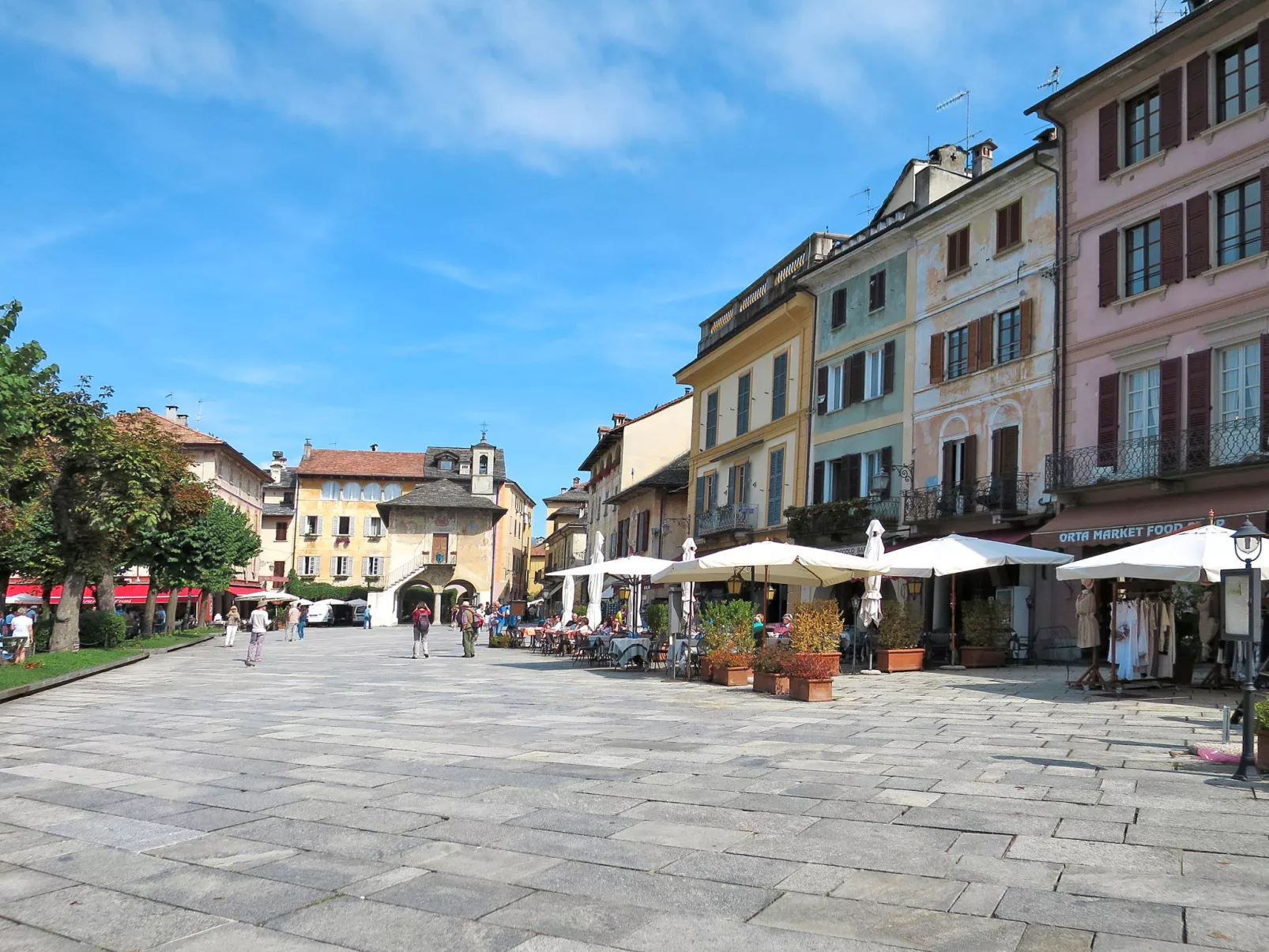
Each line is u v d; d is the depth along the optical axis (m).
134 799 7.89
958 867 5.48
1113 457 21.47
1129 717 11.84
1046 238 24.17
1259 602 7.93
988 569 24.94
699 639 20.53
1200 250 20.19
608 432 57.44
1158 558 13.25
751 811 6.91
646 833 6.38
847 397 31.45
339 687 18.86
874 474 30.06
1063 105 23.50
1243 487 18.66
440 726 12.09
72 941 4.70
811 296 33.84
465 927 4.75
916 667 19.81
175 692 18.11
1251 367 19.25
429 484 77.44
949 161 30.73
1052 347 23.64
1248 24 19.52
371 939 4.62
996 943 4.36
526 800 7.45
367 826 6.77
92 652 27.91
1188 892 4.96
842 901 4.96
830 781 7.91
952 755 9.09
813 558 17.72
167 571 39.72
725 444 39.88
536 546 112.19
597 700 15.37
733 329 39.66
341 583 83.94
